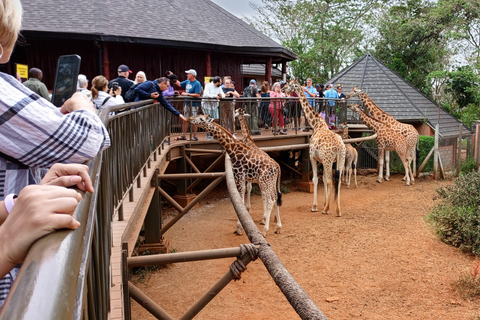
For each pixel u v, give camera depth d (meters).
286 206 11.73
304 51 32.03
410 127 14.98
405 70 27.89
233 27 16.25
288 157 15.16
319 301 6.20
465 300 6.20
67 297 0.59
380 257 7.78
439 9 26.98
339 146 10.50
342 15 32.56
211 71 14.73
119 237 3.84
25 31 10.92
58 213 0.77
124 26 12.46
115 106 3.73
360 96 15.65
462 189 9.93
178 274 7.34
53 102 1.81
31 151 1.17
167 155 9.56
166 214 10.79
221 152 10.61
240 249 3.60
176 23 14.15
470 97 25.94
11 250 0.74
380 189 14.15
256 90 12.80
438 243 8.50
